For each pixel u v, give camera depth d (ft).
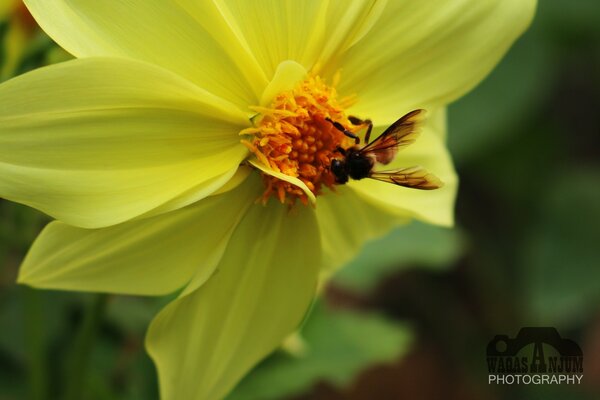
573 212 1.35
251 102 0.71
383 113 0.74
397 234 1.06
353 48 0.73
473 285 1.46
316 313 0.97
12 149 0.66
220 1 0.70
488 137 1.28
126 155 0.68
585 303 1.32
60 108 0.66
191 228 0.72
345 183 0.72
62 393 0.98
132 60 0.66
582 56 1.43
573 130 1.52
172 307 0.72
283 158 0.71
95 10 0.68
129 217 0.68
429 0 0.73
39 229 0.88
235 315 0.75
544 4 1.30
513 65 1.28
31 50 0.82
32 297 0.87
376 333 0.99
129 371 1.00
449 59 0.74
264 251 0.74
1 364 0.99
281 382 0.92
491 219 1.46
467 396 1.43
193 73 0.70
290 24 0.71
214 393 0.74
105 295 0.83
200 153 0.70
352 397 1.40
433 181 0.71
